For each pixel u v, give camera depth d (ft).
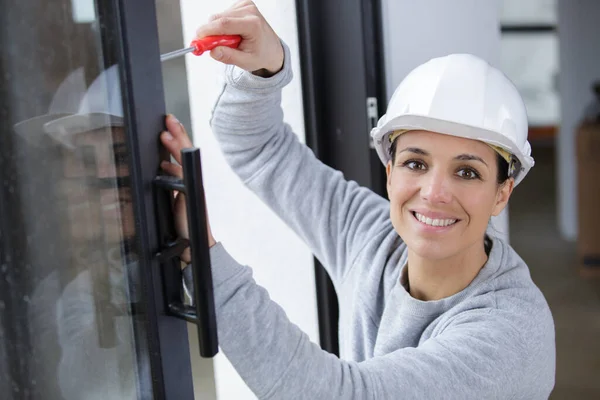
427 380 3.39
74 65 2.67
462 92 3.76
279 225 6.34
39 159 2.62
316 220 4.79
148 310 2.83
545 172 22.40
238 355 3.10
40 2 2.56
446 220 3.82
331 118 5.87
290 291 6.42
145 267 2.80
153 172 2.81
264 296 3.20
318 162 4.91
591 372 10.23
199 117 6.53
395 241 4.53
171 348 2.93
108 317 2.85
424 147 3.78
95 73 2.70
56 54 2.62
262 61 3.88
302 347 3.20
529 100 26.91
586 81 15.29
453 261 3.98
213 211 6.54
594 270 13.52
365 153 5.84
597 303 12.47
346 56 5.72
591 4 14.96
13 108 2.53
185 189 2.66
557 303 12.57
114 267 2.82
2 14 2.47
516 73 26.86
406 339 4.15
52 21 2.60
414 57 5.74
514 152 3.83
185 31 6.39
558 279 13.57
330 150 5.93
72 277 2.75
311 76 5.69
